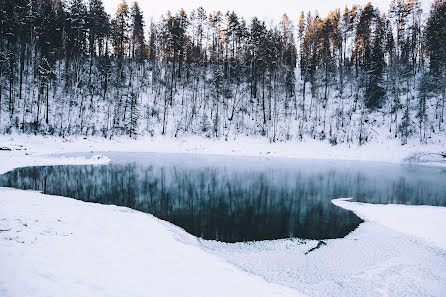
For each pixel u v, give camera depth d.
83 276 5.59
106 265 6.43
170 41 59.94
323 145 46.22
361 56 68.50
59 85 48.38
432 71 57.16
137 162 33.00
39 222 9.09
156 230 10.52
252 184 23.50
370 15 61.66
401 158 40.50
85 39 52.66
